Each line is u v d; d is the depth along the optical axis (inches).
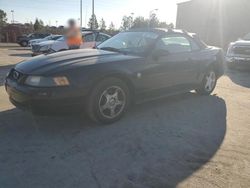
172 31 218.8
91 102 163.9
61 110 155.4
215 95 261.3
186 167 129.0
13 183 113.3
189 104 227.0
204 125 181.6
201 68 240.1
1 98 226.7
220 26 1059.9
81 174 120.8
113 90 173.5
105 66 166.4
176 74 213.9
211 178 121.0
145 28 222.2
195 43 240.5
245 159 138.3
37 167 125.1
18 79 162.2
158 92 203.8
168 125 178.9
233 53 422.3
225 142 156.8
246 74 393.1
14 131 162.1
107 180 117.2
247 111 214.1
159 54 192.9
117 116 179.0
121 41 214.4
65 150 141.3
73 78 154.6
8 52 829.8
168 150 144.8
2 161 129.1
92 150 142.2
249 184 118.0
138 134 163.2
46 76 151.6
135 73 180.5
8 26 1772.9
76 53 186.4
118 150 143.1
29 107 155.9
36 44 564.4
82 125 173.5
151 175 121.7
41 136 156.6
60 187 111.6
